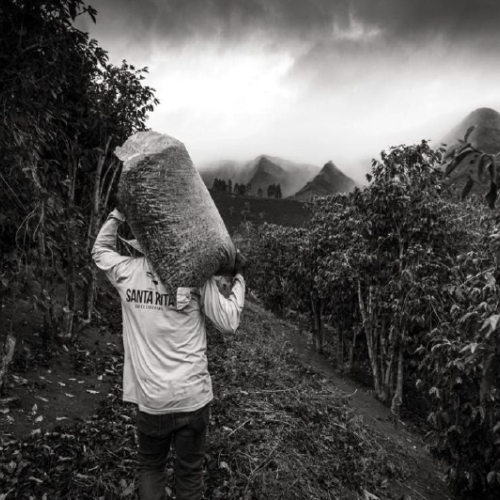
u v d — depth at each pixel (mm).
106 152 5910
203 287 2166
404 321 7230
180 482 2215
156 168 2023
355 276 8531
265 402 5219
